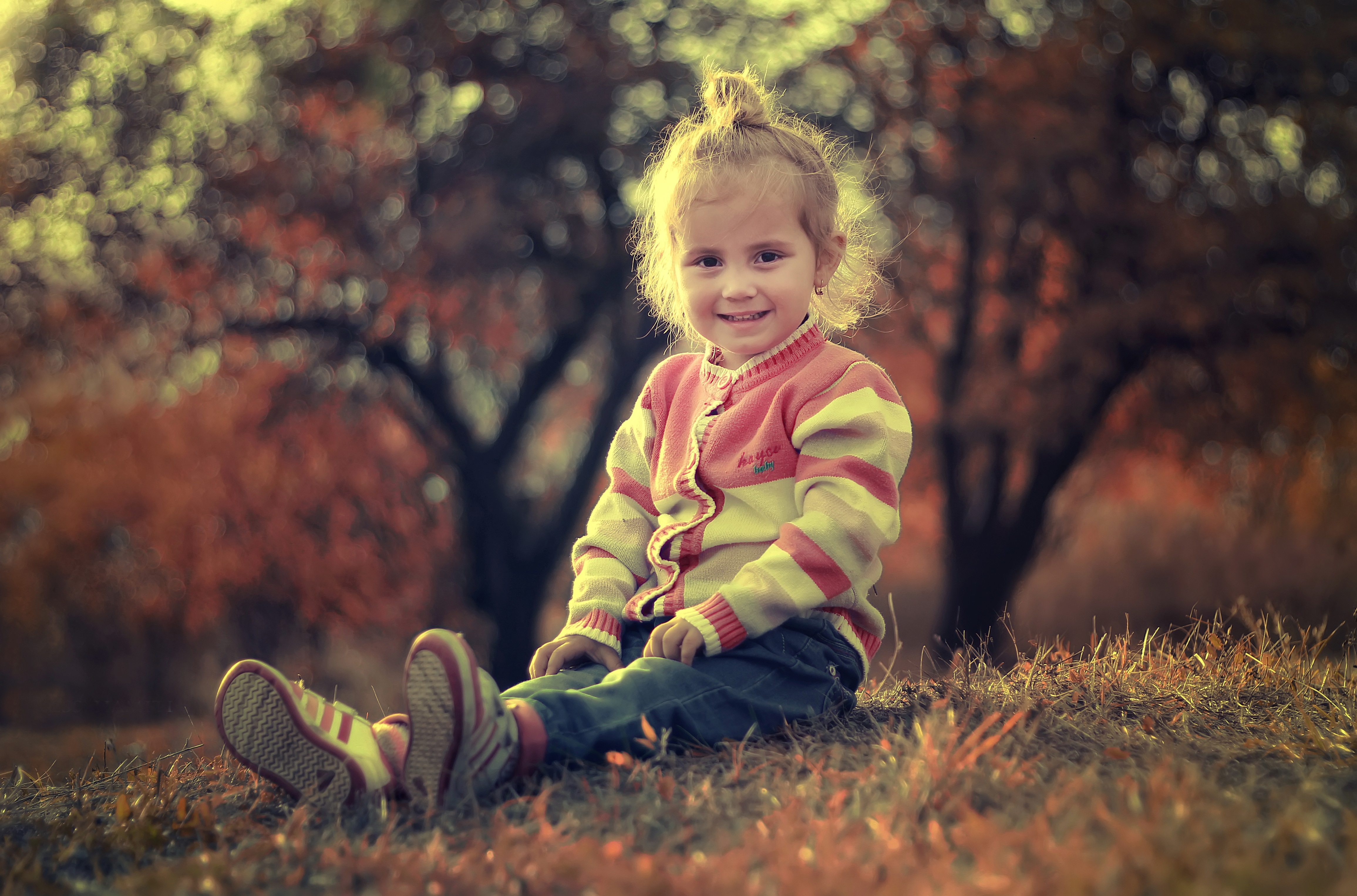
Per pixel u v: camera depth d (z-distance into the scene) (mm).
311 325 10688
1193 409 9852
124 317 10445
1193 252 9062
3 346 10336
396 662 13117
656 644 1907
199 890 1401
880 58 10727
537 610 12211
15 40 10305
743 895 1216
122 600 11414
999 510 11195
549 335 12023
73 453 10992
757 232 2059
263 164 10219
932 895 1149
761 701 1901
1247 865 1170
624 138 10688
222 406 11117
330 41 10703
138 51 10492
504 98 10797
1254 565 11531
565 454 16328
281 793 1858
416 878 1366
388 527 11633
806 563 1869
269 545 11062
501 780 1693
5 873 1582
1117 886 1146
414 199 10648
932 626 13977
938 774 1517
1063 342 9547
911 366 12289
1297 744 1806
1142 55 9672
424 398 11523
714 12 10836
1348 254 9406
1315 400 9273
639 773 1713
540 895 1304
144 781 2059
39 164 10289
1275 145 9781
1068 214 9820
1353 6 9664
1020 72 10008
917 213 10484
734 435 2045
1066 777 1546
